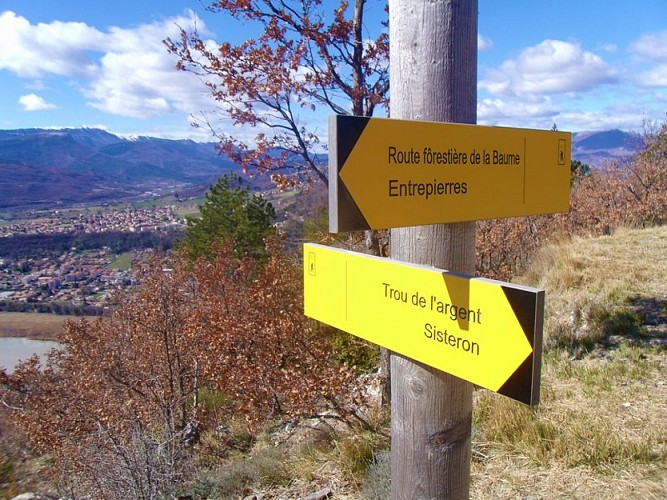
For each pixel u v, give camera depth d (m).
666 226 9.08
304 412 4.44
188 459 4.65
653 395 3.34
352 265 1.55
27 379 10.66
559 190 1.59
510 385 1.07
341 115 1.05
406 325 1.35
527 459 2.86
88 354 9.62
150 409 8.12
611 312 4.83
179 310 9.33
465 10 1.28
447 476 1.39
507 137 1.39
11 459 7.68
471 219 1.32
